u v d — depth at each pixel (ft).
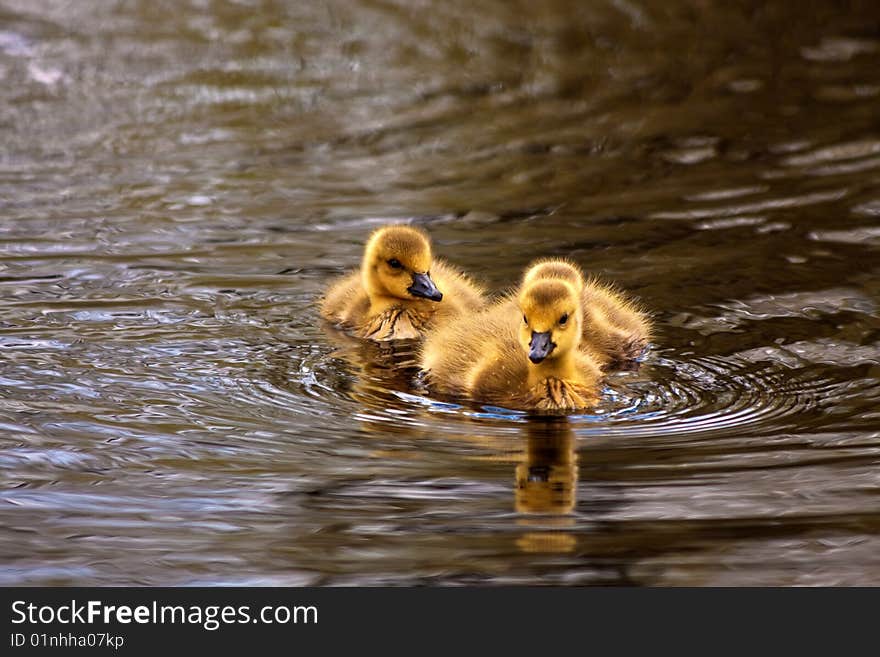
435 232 53.11
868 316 43.93
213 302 46.57
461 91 72.23
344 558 29.22
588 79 73.67
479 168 60.85
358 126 66.95
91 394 38.60
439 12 86.84
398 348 43.68
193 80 73.97
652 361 41.37
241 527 30.66
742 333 43.16
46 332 43.34
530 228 53.36
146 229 53.62
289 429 36.52
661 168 59.93
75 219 54.60
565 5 87.71
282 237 52.90
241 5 88.22
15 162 61.67
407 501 31.91
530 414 37.81
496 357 40.16
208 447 35.12
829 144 61.82
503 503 31.73
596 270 48.67
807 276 47.52
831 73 72.49
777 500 31.53
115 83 73.26
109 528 30.63
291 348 43.09
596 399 38.68
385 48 79.87
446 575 28.53
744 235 51.72
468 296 47.01
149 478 33.19
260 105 70.13
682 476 33.06
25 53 78.07
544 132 65.57
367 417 37.55
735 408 37.73
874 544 29.30
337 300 46.68
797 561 28.63
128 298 46.57
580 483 32.81
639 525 30.42
